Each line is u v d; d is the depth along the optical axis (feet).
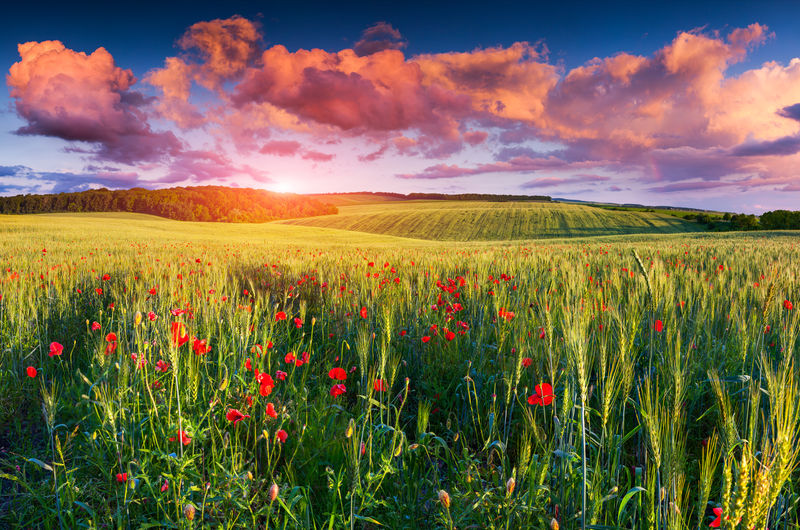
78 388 10.80
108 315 18.20
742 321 11.54
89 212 341.82
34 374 9.07
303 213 402.31
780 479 4.56
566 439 7.11
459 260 35.45
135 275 26.37
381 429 8.14
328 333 15.79
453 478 7.77
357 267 29.89
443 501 5.78
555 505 6.63
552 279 21.12
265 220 369.30
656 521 5.77
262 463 8.68
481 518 6.21
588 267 26.30
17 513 7.29
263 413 8.86
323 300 20.35
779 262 28.09
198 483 7.18
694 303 15.69
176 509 6.72
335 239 152.25
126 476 6.76
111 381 10.07
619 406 9.01
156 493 7.06
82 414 9.86
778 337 11.16
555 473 6.98
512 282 20.52
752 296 15.71
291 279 26.89
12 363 12.94
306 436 8.80
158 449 7.50
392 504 7.04
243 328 12.01
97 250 56.24
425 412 8.34
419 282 20.95
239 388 9.96
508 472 6.93
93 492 7.38
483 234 249.34
